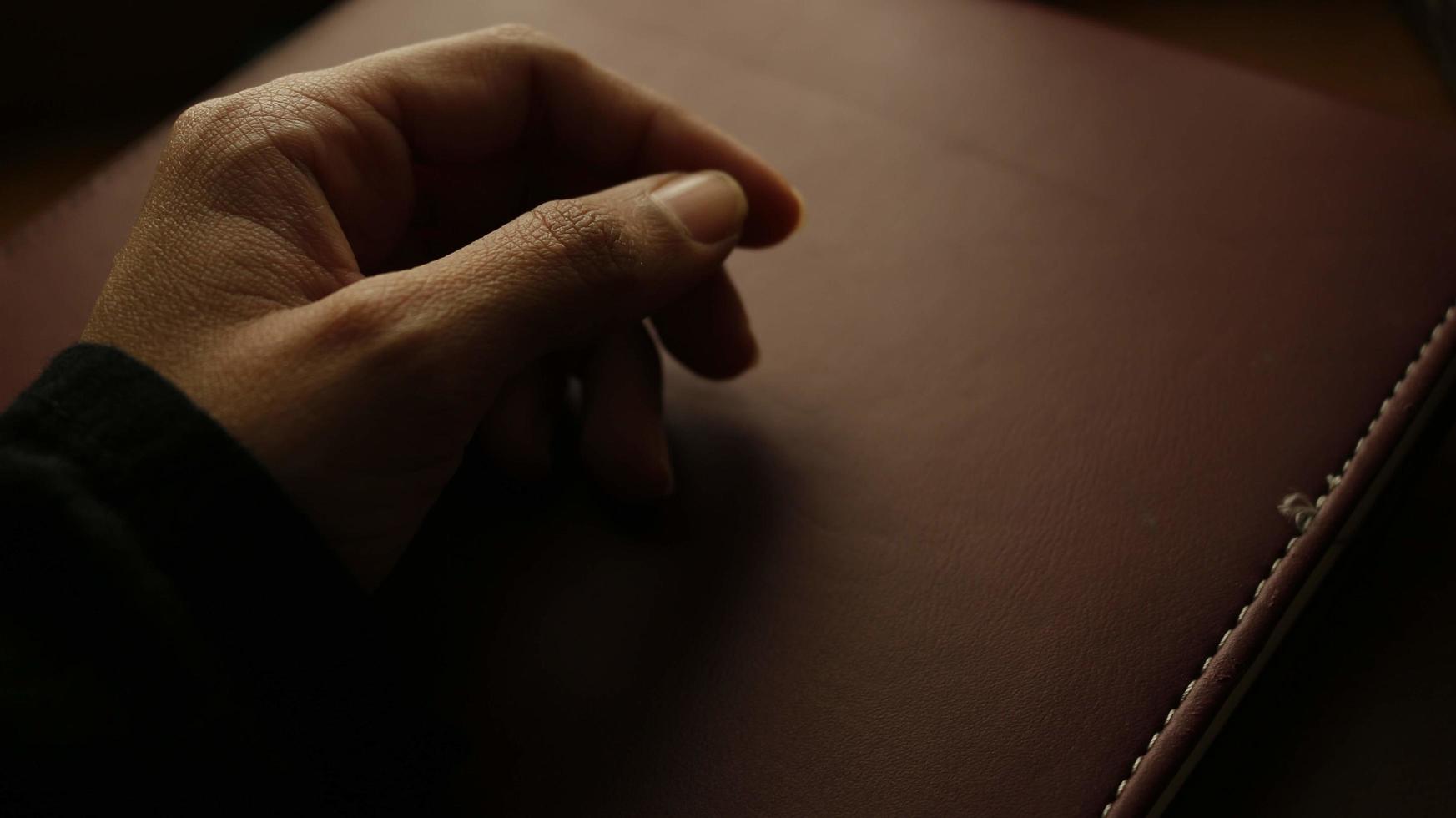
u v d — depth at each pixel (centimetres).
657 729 30
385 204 32
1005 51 38
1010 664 30
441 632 31
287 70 39
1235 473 32
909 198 36
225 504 27
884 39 38
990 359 33
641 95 34
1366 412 32
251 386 28
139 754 27
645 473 32
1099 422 33
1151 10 53
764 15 39
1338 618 35
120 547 27
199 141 30
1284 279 34
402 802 30
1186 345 33
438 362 29
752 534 32
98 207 37
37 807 27
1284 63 50
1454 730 33
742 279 35
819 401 33
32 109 58
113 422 27
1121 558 31
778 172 35
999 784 30
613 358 32
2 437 27
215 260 29
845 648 31
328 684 28
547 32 39
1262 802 33
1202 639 31
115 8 54
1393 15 51
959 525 32
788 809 30
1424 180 35
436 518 32
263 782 28
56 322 35
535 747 30
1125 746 30
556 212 30
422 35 40
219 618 27
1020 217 35
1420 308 33
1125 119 36
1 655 27
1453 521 36
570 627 31
